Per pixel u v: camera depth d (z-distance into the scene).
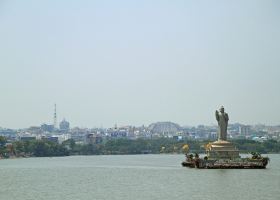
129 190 159.62
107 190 160.75
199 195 143.88
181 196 142.00
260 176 198.88
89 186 175.62
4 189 169.00
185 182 181.62
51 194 151.50
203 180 186.75
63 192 156.62
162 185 173.62
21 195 150.38
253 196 141.50
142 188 165.12
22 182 198.12
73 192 156.12
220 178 192.50
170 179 197.50
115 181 197.25
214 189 158.12
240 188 160.25
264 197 139.38
